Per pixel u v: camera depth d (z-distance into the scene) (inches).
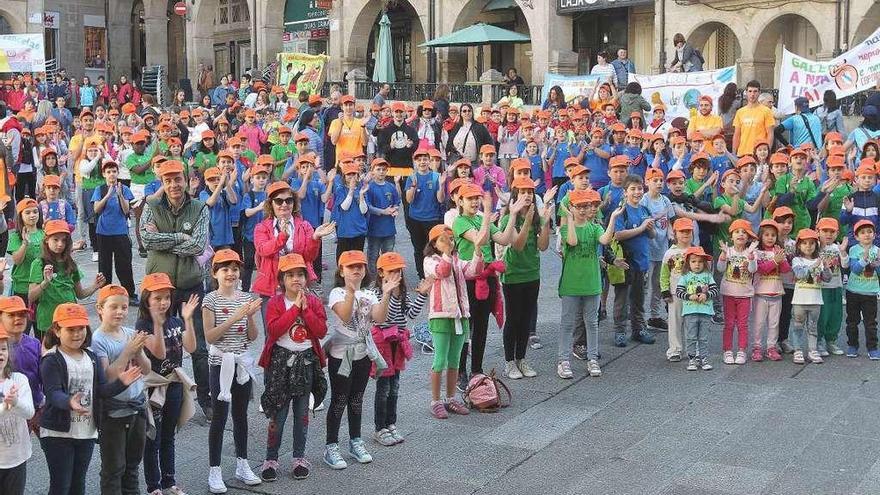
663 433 364.2
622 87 949.2
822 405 390.6
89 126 787.4
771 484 316.8
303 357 320.2
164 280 297.7
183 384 309.0
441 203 585.3
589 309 431.8
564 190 522.6
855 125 892.0
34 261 398.9
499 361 457.4
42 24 1727.4
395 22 1514.5
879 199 510.9
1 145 664.4
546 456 345.1
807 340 466.6
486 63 1392.7
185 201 389.7
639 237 475.5
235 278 319.6
